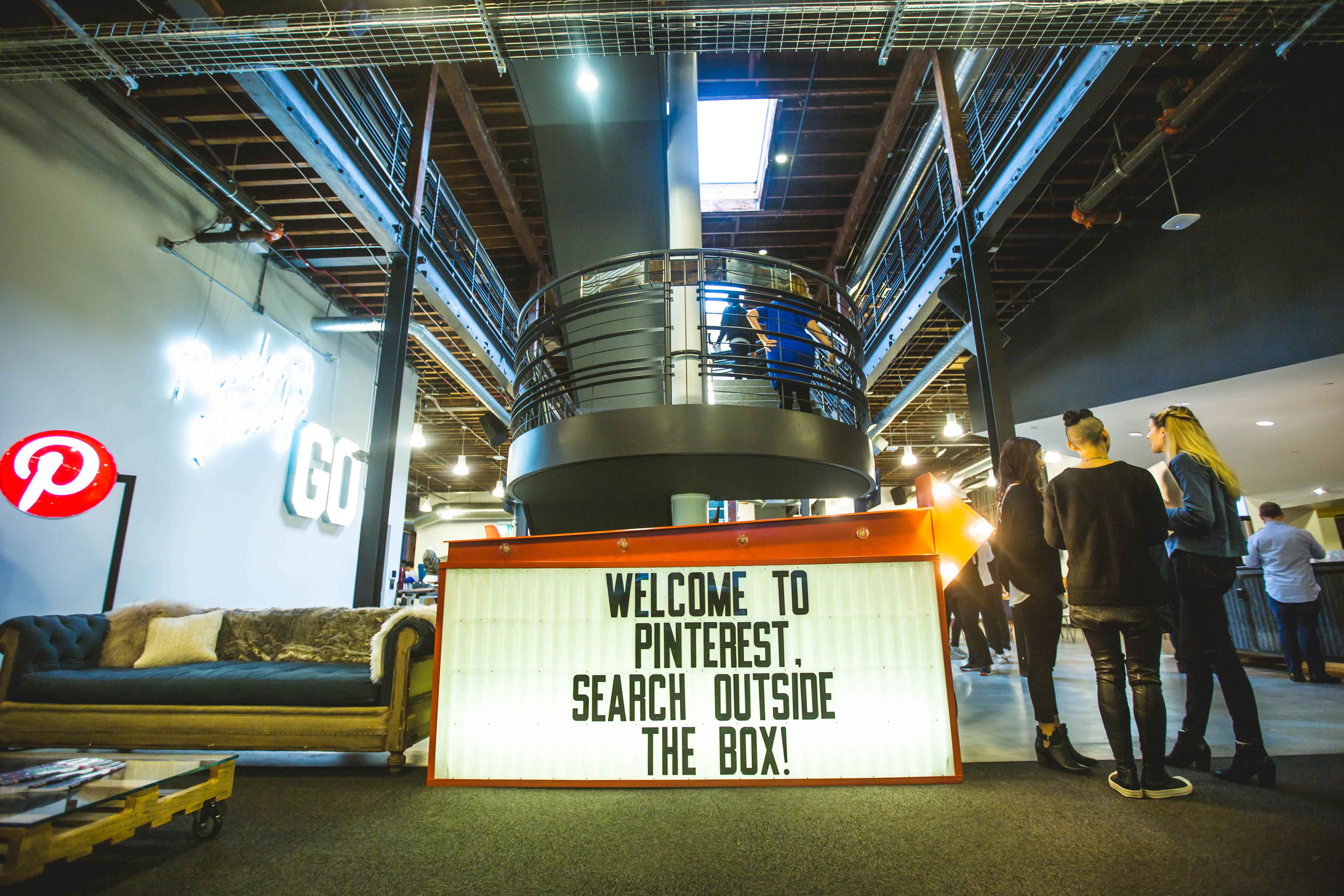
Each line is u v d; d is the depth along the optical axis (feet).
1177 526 7.97
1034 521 8.70
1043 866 5.39
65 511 16.63
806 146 28.86
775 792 7.50
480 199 31.35
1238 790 7.20
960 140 21.43
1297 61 15.05
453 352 35.83
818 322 19.24
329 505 28.86
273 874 5.54
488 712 8.17
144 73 14.26
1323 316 14.57
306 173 22.04
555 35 13.37
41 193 16.66
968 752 9.09
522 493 18.53
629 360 15.87
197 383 21.58
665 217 23.12
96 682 9.42
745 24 13.00
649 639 8.20
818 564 8.30
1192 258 18.34
